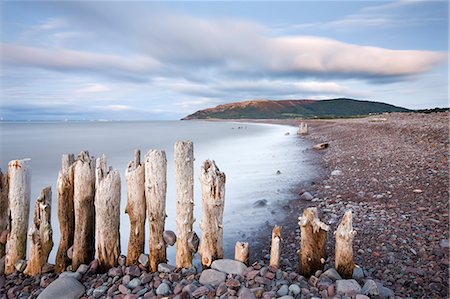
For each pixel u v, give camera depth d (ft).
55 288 15.65
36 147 119.75
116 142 144.87
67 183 19.07
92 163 19.11
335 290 14.44
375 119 143.02
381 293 14.47
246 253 17.66
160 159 18.06
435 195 29.43
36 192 44.24
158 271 17.72
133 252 18.56
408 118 120.78
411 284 15.93
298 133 149.89
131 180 18.30
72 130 312.71
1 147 119.75
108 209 17.89
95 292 15.78
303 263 17.10
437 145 51.67
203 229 17.95
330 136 109.81
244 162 67.46
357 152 61.62
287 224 28.04
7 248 19.04
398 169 41.88
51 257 23.73
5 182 19.66
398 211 26.94
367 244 21.33
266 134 177.88
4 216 19.62
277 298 13.89
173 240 18.49
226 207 33.96
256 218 30.12
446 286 15.38
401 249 20.04
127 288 15.89
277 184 43.62
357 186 37.24
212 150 96.48
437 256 18.51
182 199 18.12
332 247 21.90
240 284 15.31
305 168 54.54
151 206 18.07
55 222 30.53
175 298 14.35
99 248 18.12
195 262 20.99
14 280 17.98
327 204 31.86
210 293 14.57
